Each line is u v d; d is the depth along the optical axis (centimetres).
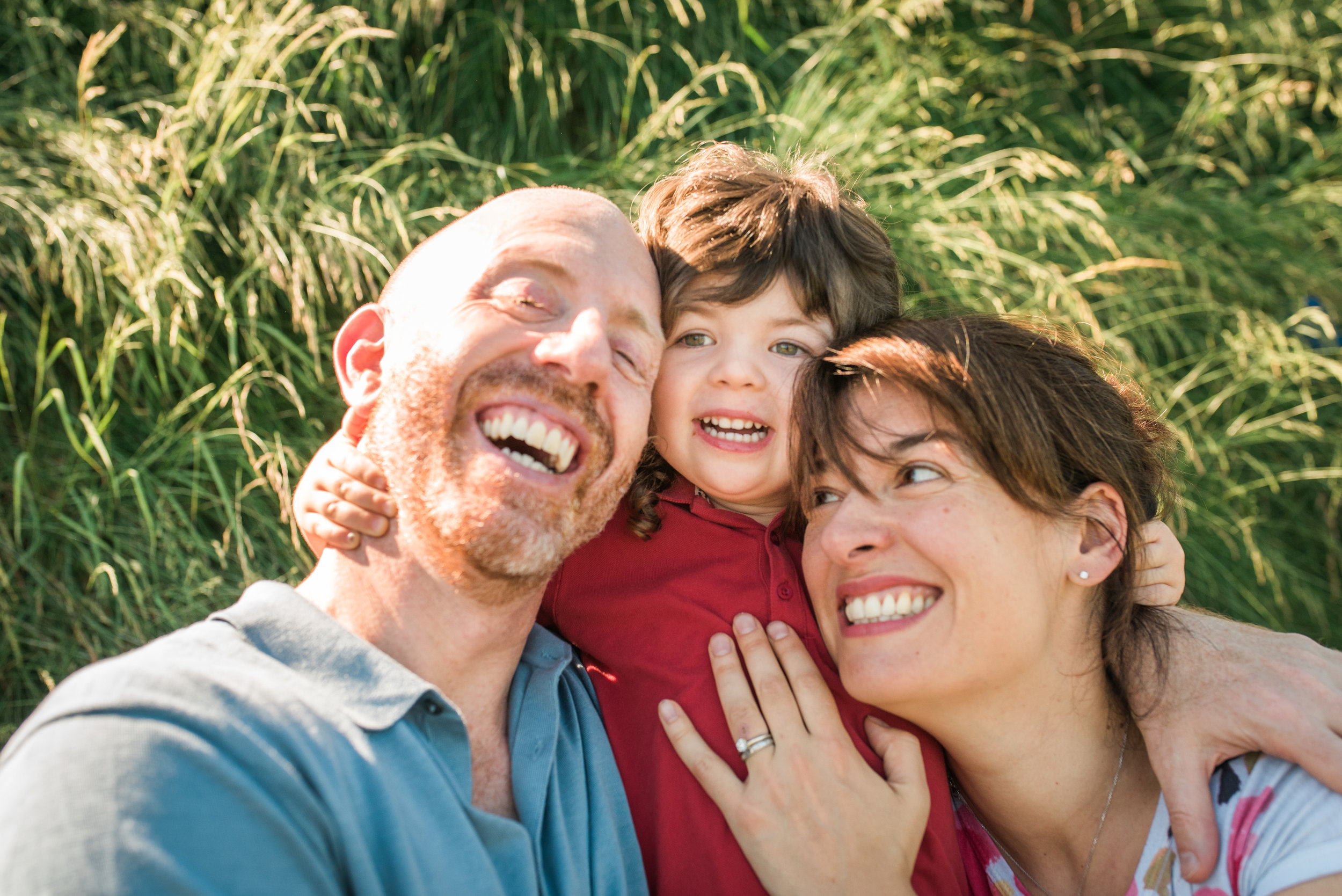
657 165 121
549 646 73
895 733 71
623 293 69
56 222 101
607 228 71
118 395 104
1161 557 73
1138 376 117
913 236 120
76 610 93
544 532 64
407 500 65
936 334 70
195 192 111
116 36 112
